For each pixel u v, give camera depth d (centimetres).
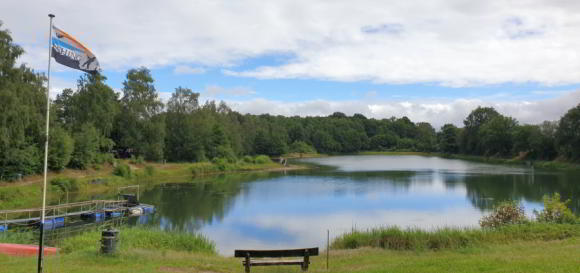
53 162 5775
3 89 4222
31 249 1806
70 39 1373
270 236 3052
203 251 2128
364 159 14712
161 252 1731
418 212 3938
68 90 7294
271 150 13125
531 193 5119
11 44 4459
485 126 14288
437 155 17938
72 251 1839
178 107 9588
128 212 3938
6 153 4669
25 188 4750
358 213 3922
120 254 1579
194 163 9050
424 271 1232
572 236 1944
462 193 5181
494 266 1240
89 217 3725
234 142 11138
